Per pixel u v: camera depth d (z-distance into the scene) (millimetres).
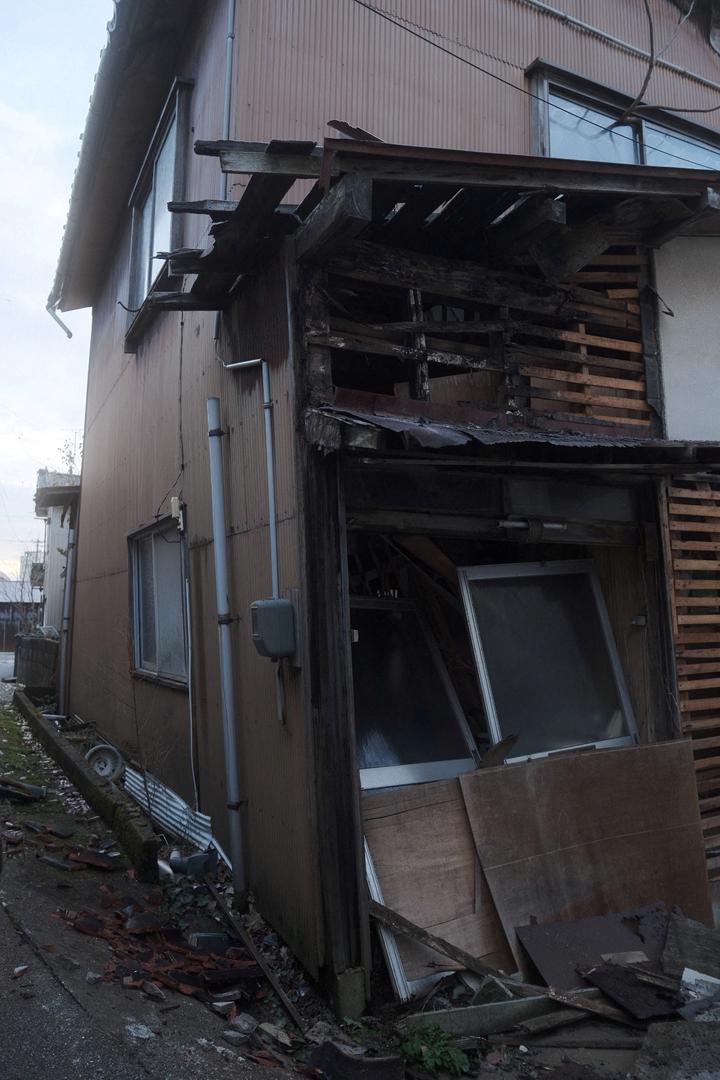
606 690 5402
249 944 4262
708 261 5883
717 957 3957
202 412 5840
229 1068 2965
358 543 6012
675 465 4770
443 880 4070
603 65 7086
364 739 4906
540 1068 3334
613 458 4656
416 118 5930
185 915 4652
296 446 4164
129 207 8727
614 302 5449
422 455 4184
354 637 4820
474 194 4184
